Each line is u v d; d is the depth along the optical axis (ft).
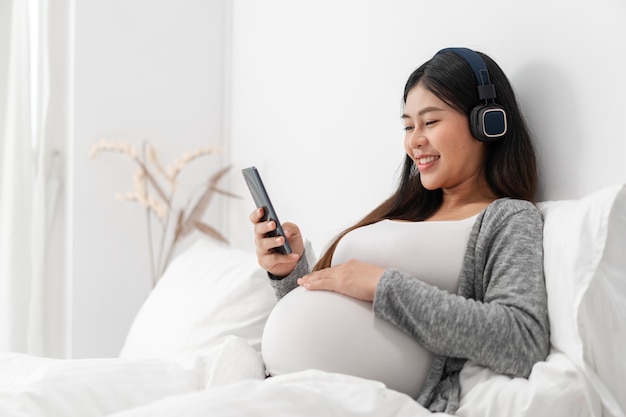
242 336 6.07
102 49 9.56
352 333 4.30
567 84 4.93
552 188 5.08
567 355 3.87
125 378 4.04
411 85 5.19
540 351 4.04
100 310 9.55
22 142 9.57
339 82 7.72
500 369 4.02
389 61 6.93
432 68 5.06
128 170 9.73
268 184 9.16
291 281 5.38
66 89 9.76
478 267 4.51
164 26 9.95
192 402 3.08
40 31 9.92
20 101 9.59
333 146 7.79
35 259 9.55
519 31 5.41
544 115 5.16
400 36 6.79
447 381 4.27
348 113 7.54
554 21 5.06
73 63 9.38
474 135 4.94
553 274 4.09
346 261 4.90
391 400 3.62
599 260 3.75
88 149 9.48
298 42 8.52
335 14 7.80
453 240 4.63
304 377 3.80
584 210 3.95
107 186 9.60
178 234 9.61
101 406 3.82
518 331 4.00
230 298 6.28
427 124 5.07
